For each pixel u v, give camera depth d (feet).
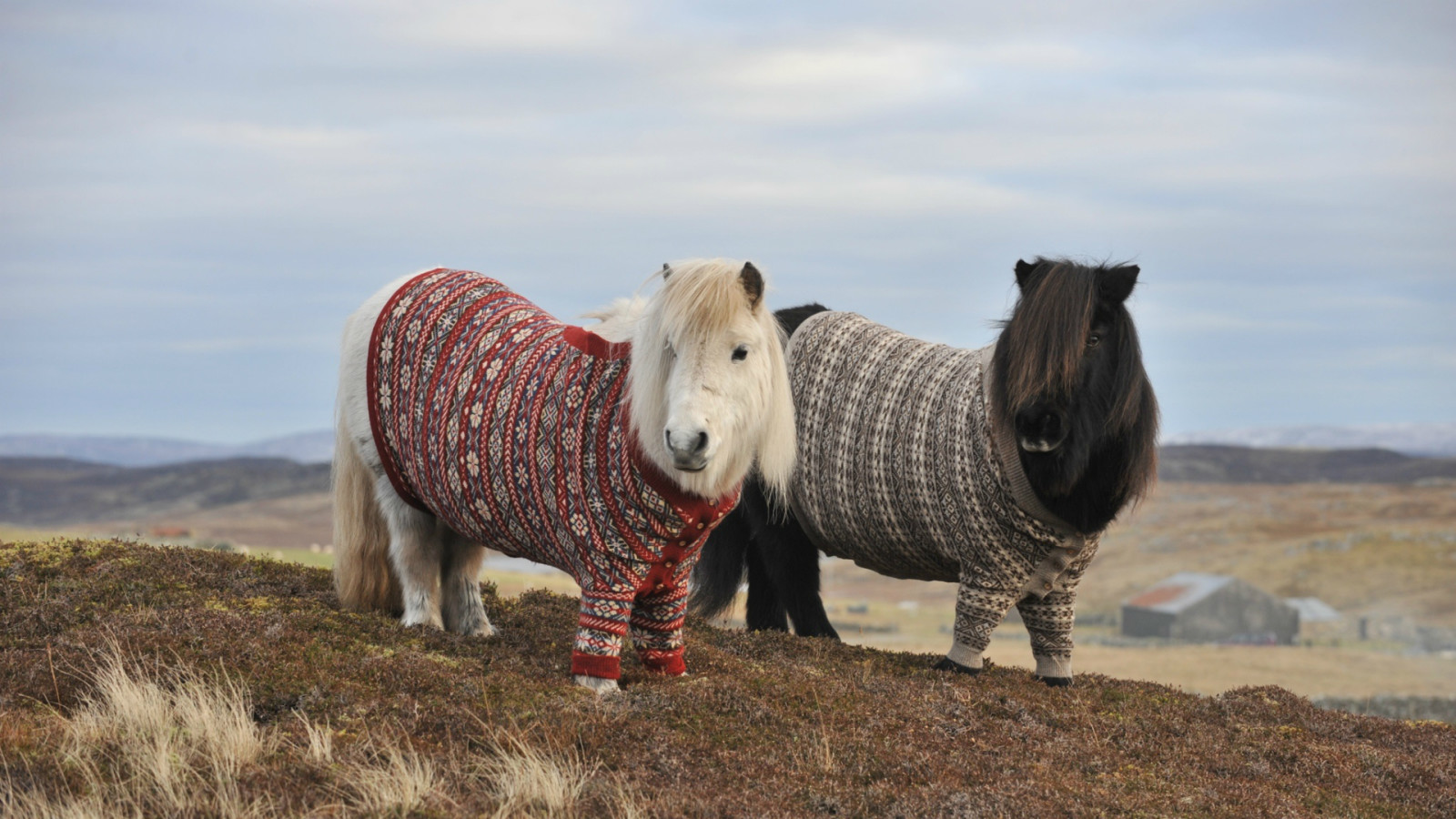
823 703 16.70
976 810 12.95
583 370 15.98
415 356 18.24
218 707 14.52
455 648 18.20
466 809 12.15
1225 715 19.79
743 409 14.69
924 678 19.62
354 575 19.83
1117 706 19.43
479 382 17.03
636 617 17.38
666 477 15.19
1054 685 20.44
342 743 13.91
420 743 14.07
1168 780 15.26
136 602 19.80
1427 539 368.89
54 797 12.10
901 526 20.74
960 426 19.15
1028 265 18.66
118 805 11.95
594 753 14.07
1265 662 138.62
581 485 15.66
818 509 22.48
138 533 25.40
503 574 157.69
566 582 135.33
